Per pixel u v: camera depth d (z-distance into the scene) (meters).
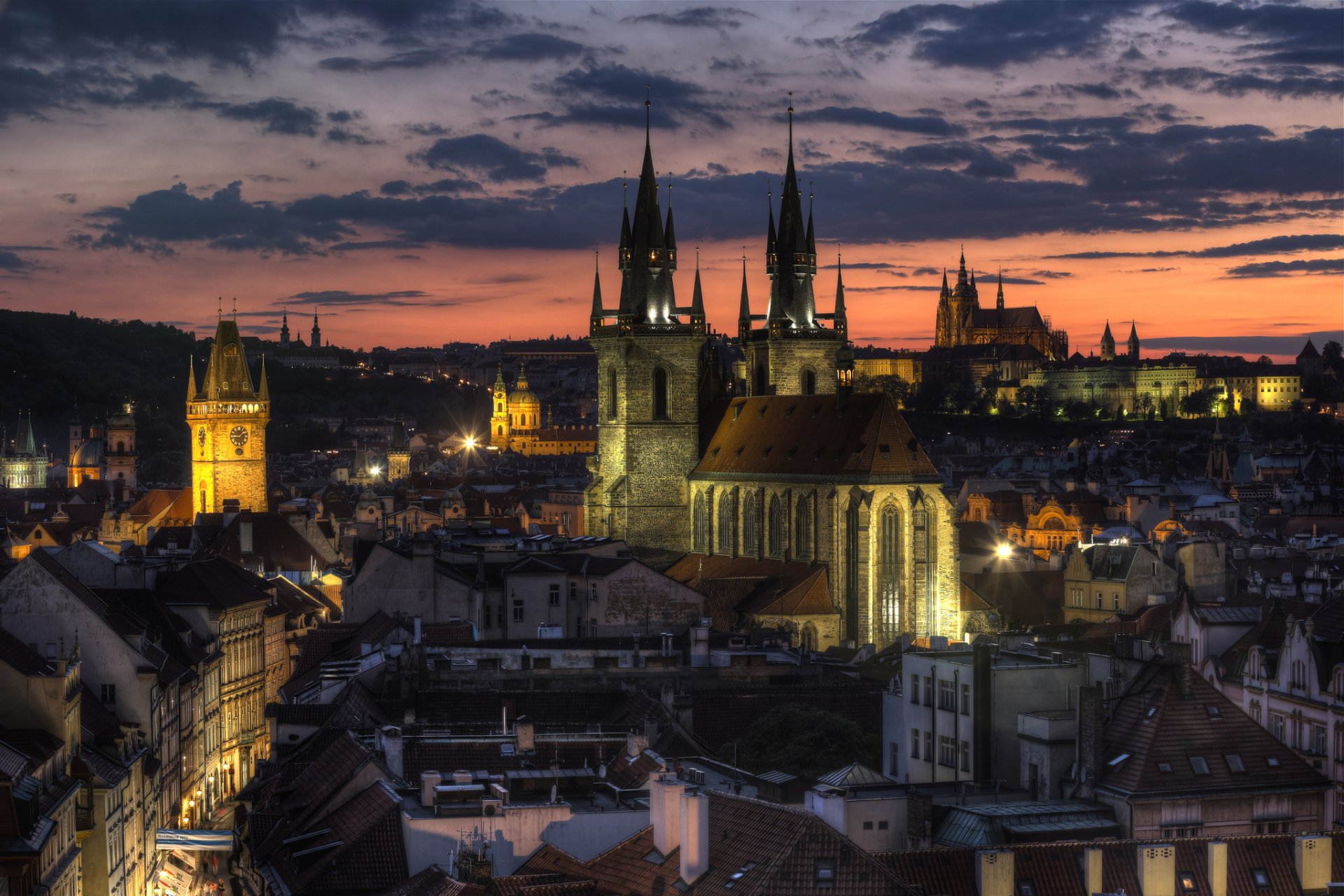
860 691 191.75
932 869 106.56
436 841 118.75
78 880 144.38
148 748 179.38
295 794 139.62
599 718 173.25
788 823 105.69
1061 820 120.94
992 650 154.12
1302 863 109.19
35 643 178.38
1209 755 125.75
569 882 111.19
